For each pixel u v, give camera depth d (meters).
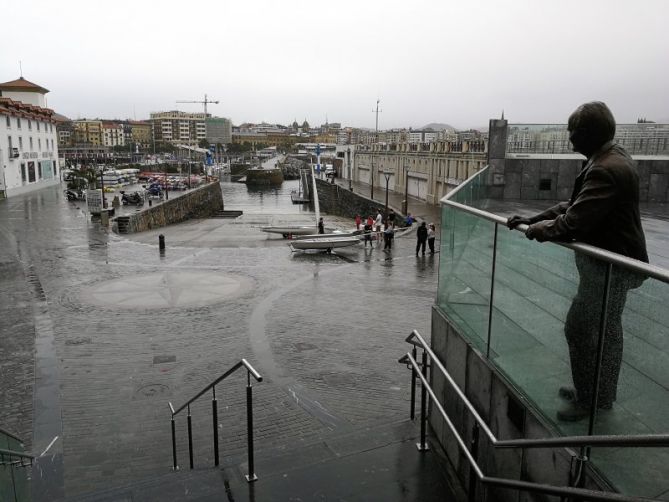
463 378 5.64
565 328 3.62
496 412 4.81
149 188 67.94
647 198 13.17
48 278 19.66
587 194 3.34
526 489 3.54
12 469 6.00
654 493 2.88
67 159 143.62
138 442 8.34
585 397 3.44
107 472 7.46
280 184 127.88
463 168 41.75
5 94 72.75
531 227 3.74
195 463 7.64
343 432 7.38
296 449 6.39
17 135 55.22
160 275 20.28
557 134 13.88
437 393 6.52
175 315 15.16
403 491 5.43
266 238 33.34
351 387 10.23
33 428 8.80
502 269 4.66
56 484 7.16
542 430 3.96
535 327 4.08
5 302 16.41
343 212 63.53
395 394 9.91
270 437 8.38
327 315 15.05
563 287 3.67
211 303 16.36
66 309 15.73
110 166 128.38
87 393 10.17
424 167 52.53
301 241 25.09
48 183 65.69
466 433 5.49
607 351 3.20
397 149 65.12
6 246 26.23
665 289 2.68
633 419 2.97
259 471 5.92
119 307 15.93
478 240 5.21
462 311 5.74
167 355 12.12
